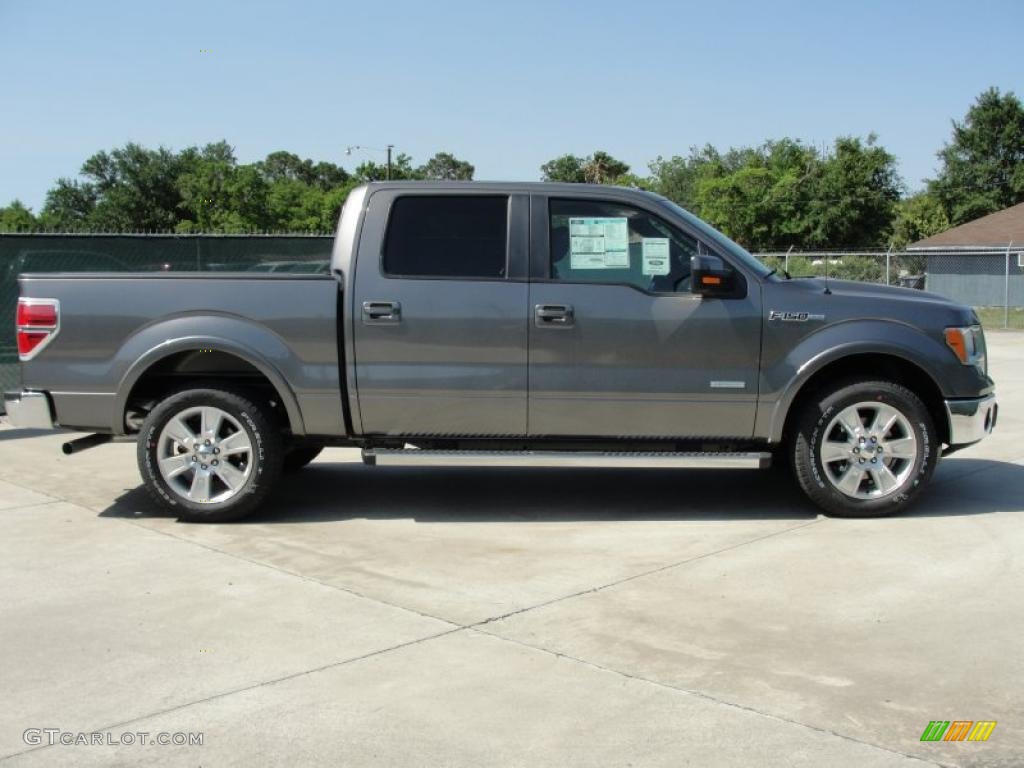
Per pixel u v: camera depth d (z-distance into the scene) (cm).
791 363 630
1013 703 382
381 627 466
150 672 417
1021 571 536
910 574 533
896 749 347
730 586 518
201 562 569
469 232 642
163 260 1188
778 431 638
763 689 396
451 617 478
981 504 684
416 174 6506
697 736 358
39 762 343
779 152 5844
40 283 646
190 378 671
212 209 5966
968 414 642
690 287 634
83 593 516
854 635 450
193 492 648
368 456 639
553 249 639
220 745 355
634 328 629
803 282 649
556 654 432
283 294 635
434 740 357
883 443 639
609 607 489
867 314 633
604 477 790
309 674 414
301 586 525
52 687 404
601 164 8175
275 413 661
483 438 649
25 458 888
